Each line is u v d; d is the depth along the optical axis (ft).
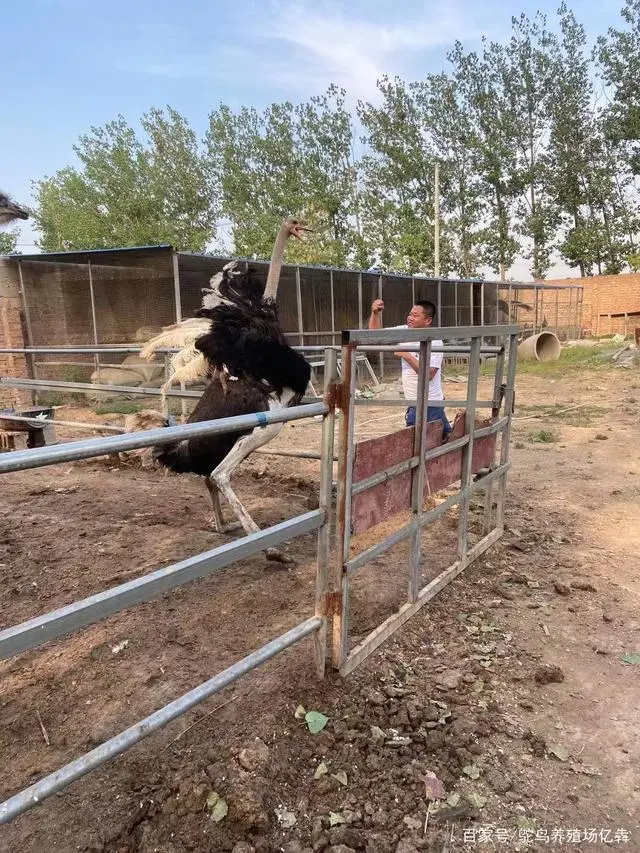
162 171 115.55
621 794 8.32
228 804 7.70
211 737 8.83
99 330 42.45
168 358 22.67
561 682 10.57
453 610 12.77
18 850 7.18
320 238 83.35
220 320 14.26
